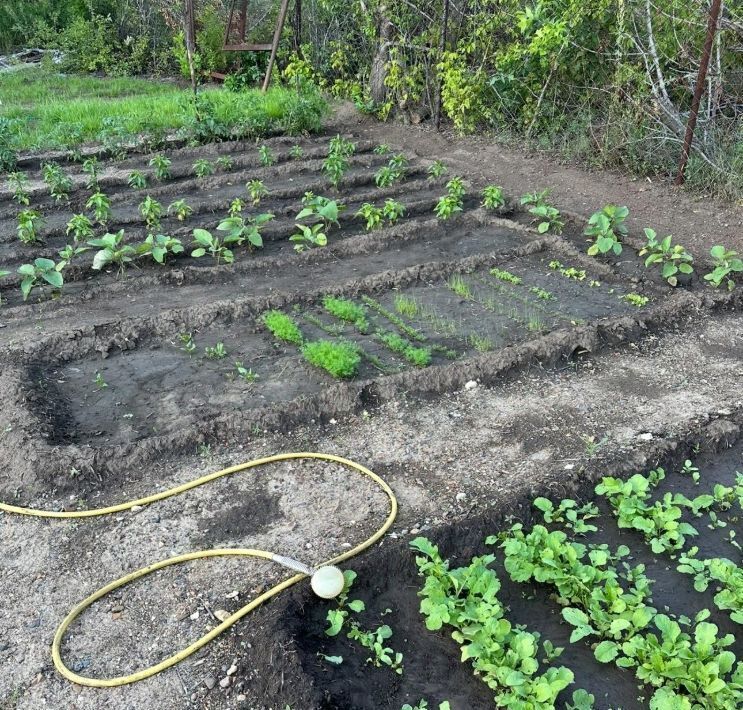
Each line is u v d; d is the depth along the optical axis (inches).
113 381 190.5
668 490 151.3
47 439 163.8
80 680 112.0
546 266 253.4
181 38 588.1
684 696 105.7
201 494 150.6
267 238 281.7
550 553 126.6
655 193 313.1
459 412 174.7
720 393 178.5
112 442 165.6
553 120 379.2
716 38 310.2
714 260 249.9
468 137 409.7
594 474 150.9
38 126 433.1
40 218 278.8
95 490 153.1
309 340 207.2
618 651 118.3
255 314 221.3
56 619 123.3
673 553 136.3
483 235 281.7
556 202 308.5
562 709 109.3
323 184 330.3
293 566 129.0
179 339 210.1
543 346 193.5
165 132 412.5
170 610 124.0
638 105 333.4
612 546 137.9
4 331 212.2
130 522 143.8
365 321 215.5
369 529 139.6
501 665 110.8
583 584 123.7
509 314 219.9
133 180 332.5
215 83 587.8
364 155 379.9
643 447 157.9
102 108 462.0
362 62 487.5
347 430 169.5
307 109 416.2
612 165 347.3
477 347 201.6
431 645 119.3
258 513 145.0
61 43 672.4
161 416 174.7
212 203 314.0
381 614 125.3
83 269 250.7
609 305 223.5
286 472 156.0
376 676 114.0
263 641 115.7
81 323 215.9
